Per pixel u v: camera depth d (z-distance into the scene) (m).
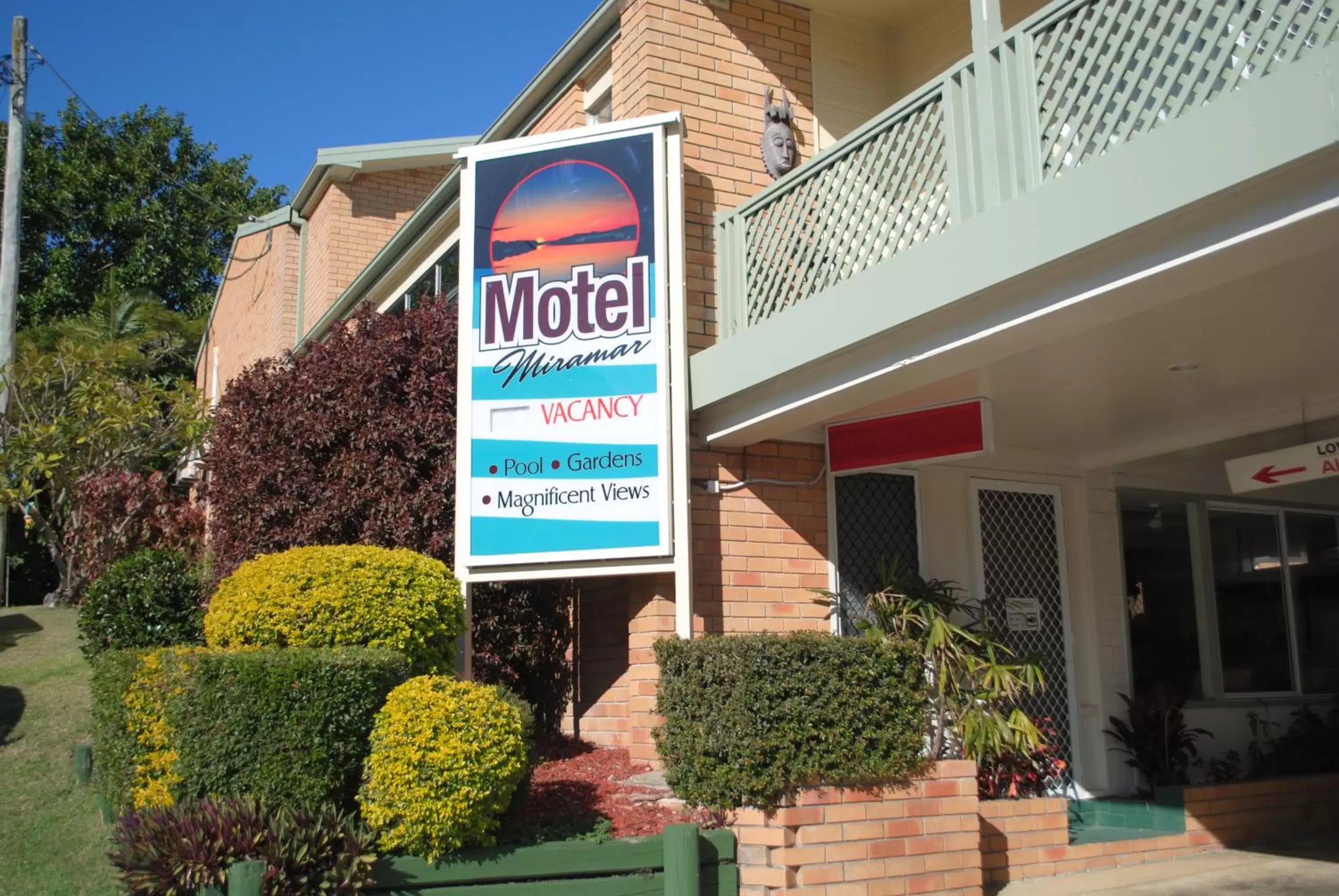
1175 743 9.39
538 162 8.54
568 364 8.12
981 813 7.41
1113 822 8.67
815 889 6.05
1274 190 4.70
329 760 5.77
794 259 7.91
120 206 29.11
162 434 15.77
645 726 7.91
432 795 5.57
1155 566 10.44
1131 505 10.45
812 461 8.70
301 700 5.80
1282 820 8.98
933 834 6.43
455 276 12.78
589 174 8.43
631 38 9.26
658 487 7.77
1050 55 5.94
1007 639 9.39
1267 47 4.76
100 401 14.73
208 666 5.96
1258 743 10.40
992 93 6.16
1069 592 9.77
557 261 8.32
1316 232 4.71
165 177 30.12
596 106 10.28
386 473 8.78
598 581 8.97
